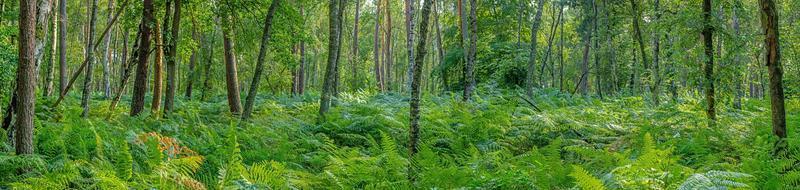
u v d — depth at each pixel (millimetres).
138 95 12547
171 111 13312
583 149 7605
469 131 10258
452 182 6410
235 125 11156
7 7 16328
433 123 11062
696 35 10305
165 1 13383
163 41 13422
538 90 22875
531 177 6379
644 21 19281
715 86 10219
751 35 10086
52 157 7086
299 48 29438
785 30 16859
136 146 7562
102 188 5434
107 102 17266
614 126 10789
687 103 13117
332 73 14055
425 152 7570
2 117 8344
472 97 16266
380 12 37750
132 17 13992
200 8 15375
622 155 6605
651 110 12344
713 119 10406
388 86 35938
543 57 29531
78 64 38344
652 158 5914
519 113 12531
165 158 6980
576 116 12391
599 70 25953
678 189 4754
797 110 13688
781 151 7270
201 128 10695
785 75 16266
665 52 11438
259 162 8094
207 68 23438
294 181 6324
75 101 17703
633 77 22781
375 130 10891
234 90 16234
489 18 26938
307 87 44844
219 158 7984
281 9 14195
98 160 6520
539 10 18938
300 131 11359
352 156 7805
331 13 14211
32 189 5270
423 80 53188
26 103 6258
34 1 6266
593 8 24047
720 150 8836
